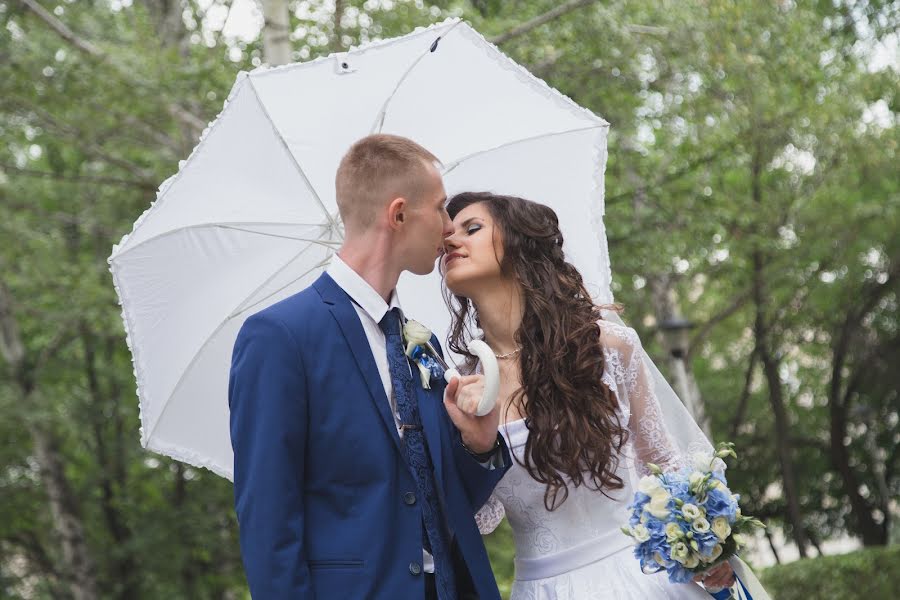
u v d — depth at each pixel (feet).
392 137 10.16
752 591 11.21
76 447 54.08
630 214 42.80
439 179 10.16
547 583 11.97
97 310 43.37
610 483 11.78
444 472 9.83
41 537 55.01
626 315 54.39
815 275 54.70
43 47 34.58
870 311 59.93
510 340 12.48
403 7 32.27
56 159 49.16
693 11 36.63
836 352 60.80
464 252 12.35
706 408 66.59
